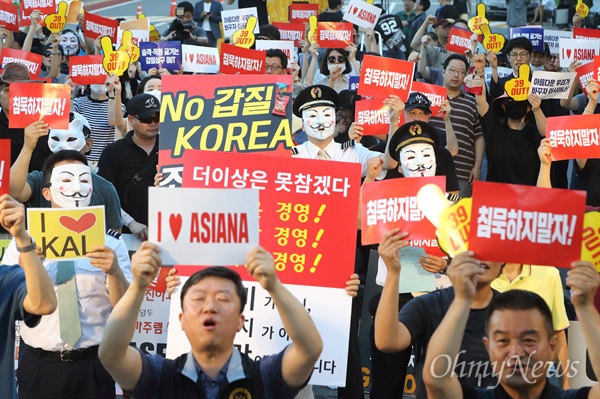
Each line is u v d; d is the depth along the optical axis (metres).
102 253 6.36
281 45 15.34
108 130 12.56
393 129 10.34
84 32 17.62
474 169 12.46
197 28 21.91
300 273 6.84
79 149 9.89
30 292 6.00
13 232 5.87
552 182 12.10
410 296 7.80
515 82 11.71
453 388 4.80
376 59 11.20
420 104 10.73
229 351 5.05
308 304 6.84
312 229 6.86
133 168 9.76
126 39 14.20
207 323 4.91
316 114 9.05
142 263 4.88
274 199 6.84
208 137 7.68
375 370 6.25
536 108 11.68
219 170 6.78
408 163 8.48
